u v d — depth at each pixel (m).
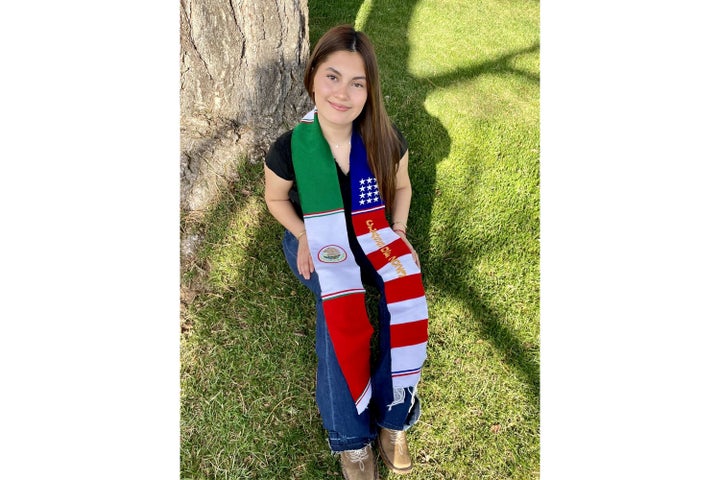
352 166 1.88
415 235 2.34
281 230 2.29
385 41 2.95
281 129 2.44
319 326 1.87
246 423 1.98
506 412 2.06
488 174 2.52
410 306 1.84
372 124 1.78
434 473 1.95
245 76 2.35
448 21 3.12
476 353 2.14
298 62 2.43
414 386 1.82
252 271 2.21
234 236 2.26
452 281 2.26
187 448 1.95
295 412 2.00
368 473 1.86
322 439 1.97
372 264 1.90
